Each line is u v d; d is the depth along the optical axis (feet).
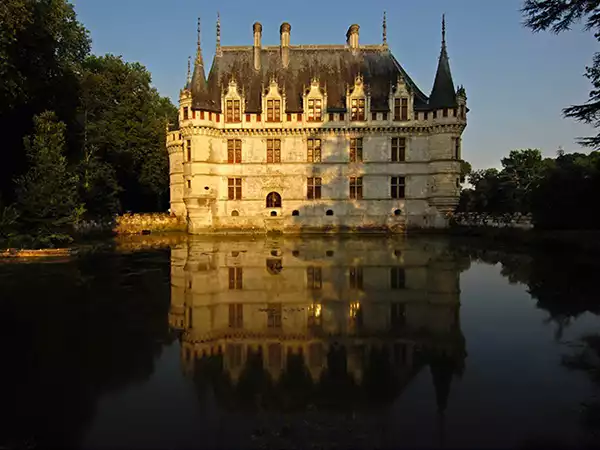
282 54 162.71
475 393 25.93
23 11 95.04
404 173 150.10
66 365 30.12
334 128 149.48
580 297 50.67
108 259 82.64
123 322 40.42
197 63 147.54
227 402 24.82
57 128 98.63
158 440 20.93
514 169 216.74
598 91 84.64
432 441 20.77
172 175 172.96
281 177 150.61
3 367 29.78
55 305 46.50
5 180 116.16
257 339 35.76
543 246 96.37
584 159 180.24
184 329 38.29
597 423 22.39
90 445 20.48
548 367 29.89
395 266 73.26
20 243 87.81
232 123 149.18
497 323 40.29
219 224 150.30
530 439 20.94
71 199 97.40
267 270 69.15
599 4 76.43
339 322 40.57
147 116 199.31
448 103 144.05
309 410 23.95
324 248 103.19
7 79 97.50
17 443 20.57
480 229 133.90
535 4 81.15
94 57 198.70
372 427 22.11
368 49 165.68
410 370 29.37
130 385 27.02
